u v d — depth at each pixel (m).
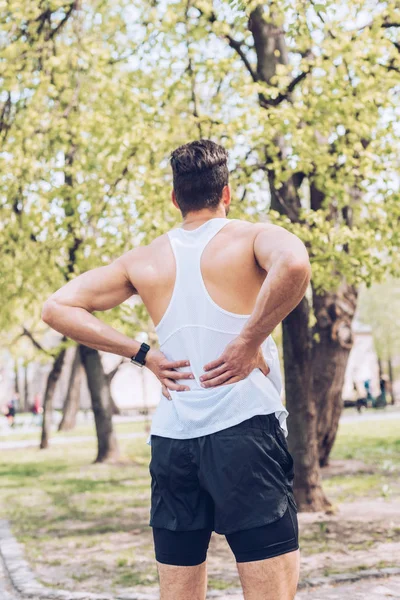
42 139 8.95
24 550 7.64
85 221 9.11
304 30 7.35
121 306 9.56
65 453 20.84
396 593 5.30
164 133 7.82
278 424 2.26
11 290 11.13
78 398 32.69
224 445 2.17
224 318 2.24
